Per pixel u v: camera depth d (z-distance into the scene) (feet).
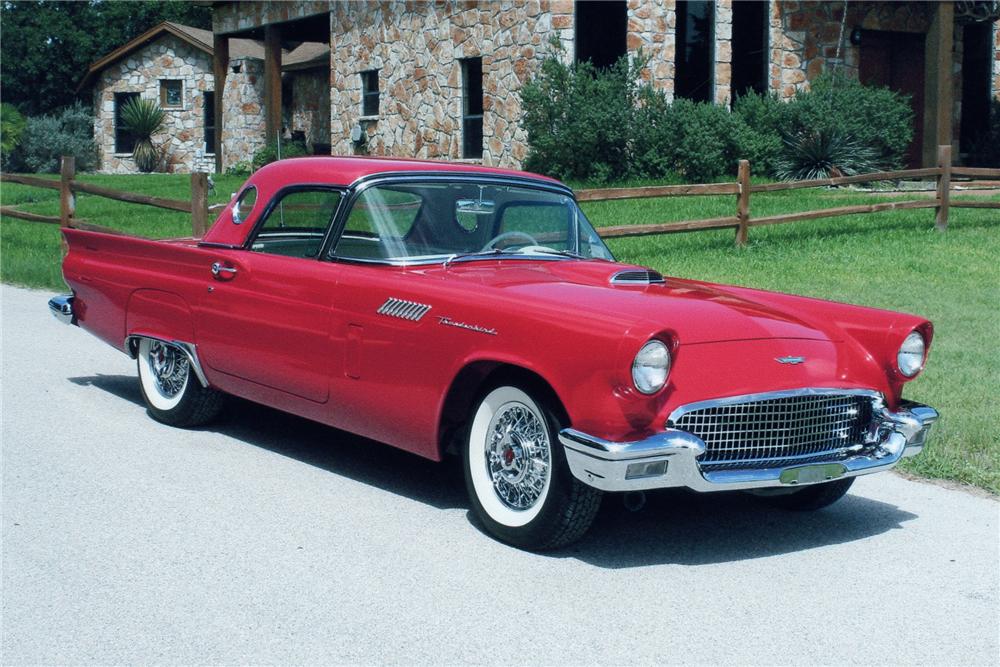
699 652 11.55
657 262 38.45
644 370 13.10
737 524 16.20
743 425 14.06
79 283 22.04
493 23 61.98
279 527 15.30
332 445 19.89
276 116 82.89
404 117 69.77
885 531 15.93
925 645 11.87
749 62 64.39
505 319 14.35
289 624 12.10
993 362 25.54
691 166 56.08
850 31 64.59
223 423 21.12
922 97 70.54
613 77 57.16
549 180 19.19
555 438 13.98
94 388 23.88
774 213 46.96
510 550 14.64
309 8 77.56
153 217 54.54
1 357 27.07
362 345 16.19
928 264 38.27
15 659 11.17
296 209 18.31
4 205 61.16
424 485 17.56
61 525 15.23
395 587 13.21
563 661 11.27
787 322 15.58
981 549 15.14
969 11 65.77
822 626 12.33
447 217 17.42
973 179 61.21
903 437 15.33
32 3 133.80
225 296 18.57
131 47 107.04
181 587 13.12
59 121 114.21
